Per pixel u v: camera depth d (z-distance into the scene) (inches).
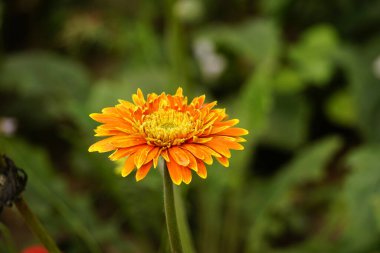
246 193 37.7
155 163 17.8
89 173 41.4
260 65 39.6
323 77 44.5
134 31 49.9
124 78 38.0
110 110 19.2
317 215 41.9
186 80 36.3
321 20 52.1
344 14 51.0
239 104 39.9
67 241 33.3
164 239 30.3
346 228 32.5
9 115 47.9
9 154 30.0
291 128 43.5
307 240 39.9
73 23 54.1
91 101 34.1
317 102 49.2
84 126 32.6
